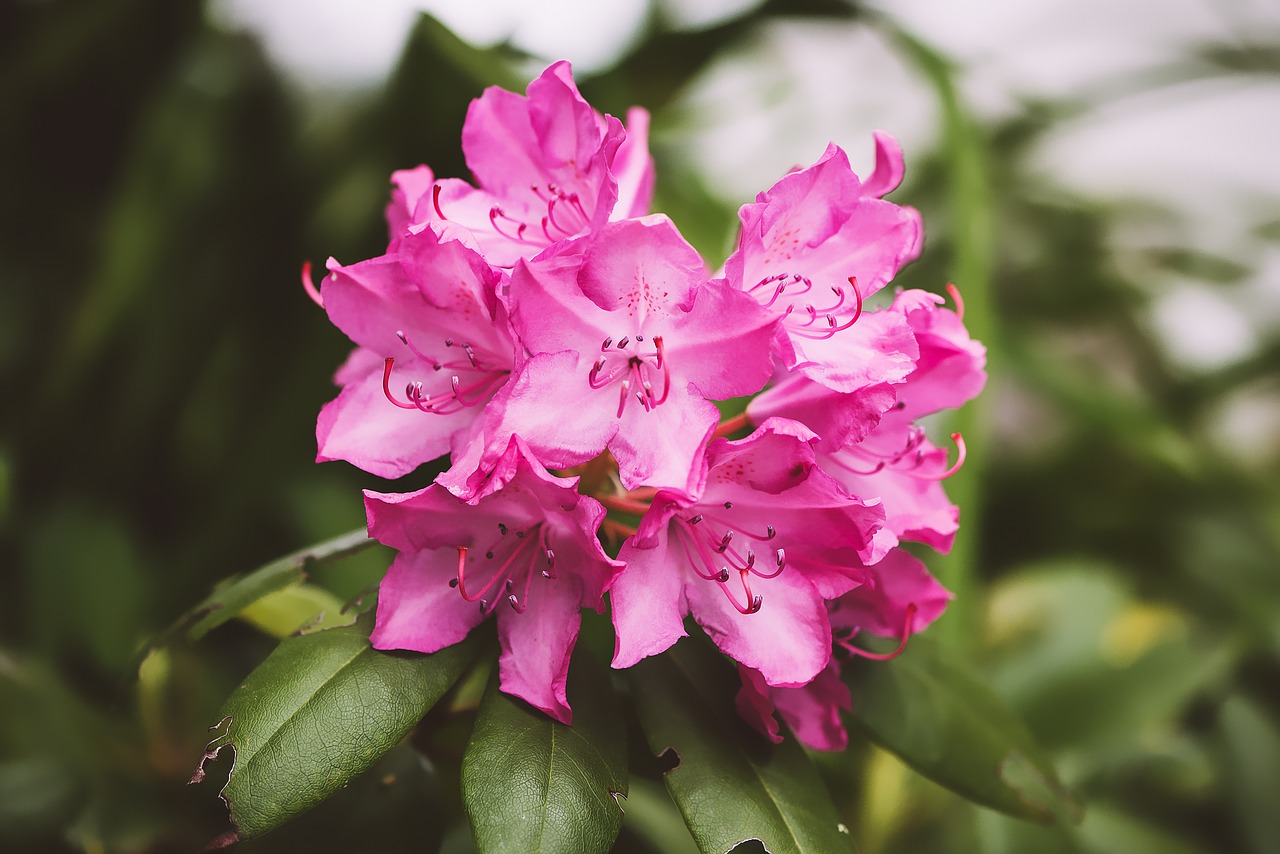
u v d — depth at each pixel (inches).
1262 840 21.1
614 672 16.3
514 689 14.3
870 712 16.2
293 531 23.5
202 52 27.4
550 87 15.1
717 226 24.9
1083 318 30.0
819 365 14.3
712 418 14.0
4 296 28.2
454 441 15.1
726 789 14.4
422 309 15.1
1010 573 27.7
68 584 22.6
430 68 22.6
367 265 14.8
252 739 13.7
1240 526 27.3
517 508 14.3
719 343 14.1
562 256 14.0
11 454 25.1
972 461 19.5
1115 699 21.2
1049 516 28.8
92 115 28.5
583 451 14.1
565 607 14.5
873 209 15.1
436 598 14.6
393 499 14.0
